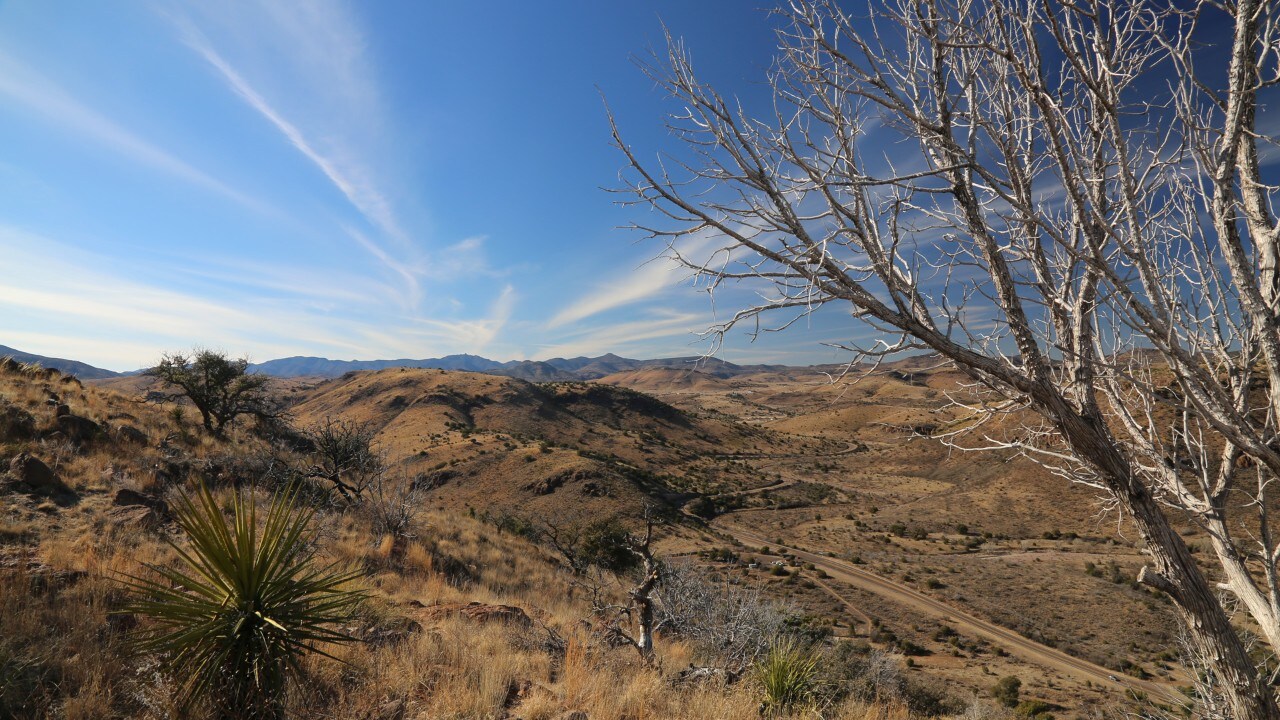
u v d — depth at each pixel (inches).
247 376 1003.9
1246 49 84.1
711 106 96.7
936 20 93.7
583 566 875.4
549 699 203.8
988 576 1951.3
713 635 368.2
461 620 286.5
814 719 213.8
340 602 159.0
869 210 106.1
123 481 436.5
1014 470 3161.9
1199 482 112.0
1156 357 121.7
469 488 3014.3
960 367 109.6
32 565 213.9
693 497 3472.0
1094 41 104.8
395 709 165.3
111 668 156.6
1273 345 83.2
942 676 1117.7
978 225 104.0
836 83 98.5
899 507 3319.4
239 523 145.2
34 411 527.2
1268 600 102.1
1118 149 81.1
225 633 137.7
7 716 129.9
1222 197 88.3
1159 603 1583.4
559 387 6505.9
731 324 100.1
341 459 733.3
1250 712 96.8
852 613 1616.6
